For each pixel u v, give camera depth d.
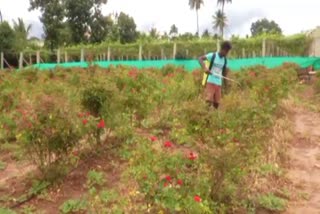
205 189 5.06
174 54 32.44
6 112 10.48
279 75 14.45
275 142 8.38
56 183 6.22
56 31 45.94
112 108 7.68
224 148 5.29
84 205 5.62
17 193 6.12
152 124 9.18
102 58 37.59
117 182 6.38
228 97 9.20
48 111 6.06
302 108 13.89
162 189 4.60
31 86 14.08
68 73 17.88
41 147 6.18
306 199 6.26
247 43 34.66
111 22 51.84
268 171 6.89
